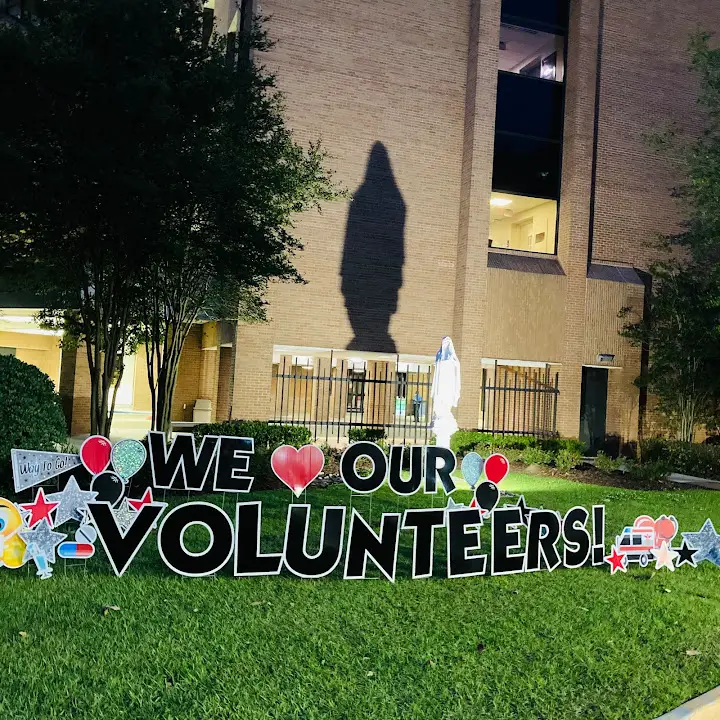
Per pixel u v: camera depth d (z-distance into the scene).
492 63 22.11
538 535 7.96
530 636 5.88
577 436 22.39
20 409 10.73
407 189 21.75
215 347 24.56
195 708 4.26
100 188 10.21
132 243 11.12
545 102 23.41
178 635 5.41
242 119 12.93
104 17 10.31
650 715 4.64
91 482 7.20
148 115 10.30
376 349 21.27
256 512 6.93
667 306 21.81
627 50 24.02
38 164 10.05
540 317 22.33
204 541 8.28
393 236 21.56
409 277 21.72
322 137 20.91
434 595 6.84
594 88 23.23
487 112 22.00
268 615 5.96
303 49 20.73
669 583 7.88
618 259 23.69
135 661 4.90
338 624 5.85
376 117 21.45
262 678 4.74
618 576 8.04
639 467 17.09
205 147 11.69
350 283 21.06
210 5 23.98
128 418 28.97
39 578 6.64
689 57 24.78
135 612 5.86
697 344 21.17
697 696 4.99
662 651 5.79
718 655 5.77
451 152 22.27
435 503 11.41
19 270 12.23
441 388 14.62
